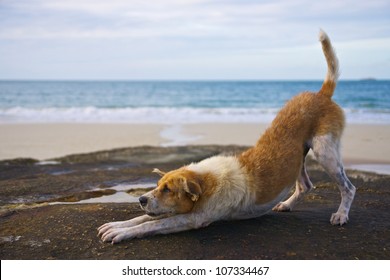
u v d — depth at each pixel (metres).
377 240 2.29
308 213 2.62
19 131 6.99
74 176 3.68
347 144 5.54
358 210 2.68
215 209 2.34
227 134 6.55
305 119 2.46
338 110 2.51
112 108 12.38
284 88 28.84
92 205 2.74
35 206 2.85
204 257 2.17
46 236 2.38
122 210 2.63
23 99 17.62
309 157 4.57
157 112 10.82
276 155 2.42
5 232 2.43
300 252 2.20
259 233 2.35
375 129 7.02
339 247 2.23
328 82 2.55
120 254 2.21
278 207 2.65
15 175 3.87
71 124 8.05
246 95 20.86
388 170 4.03
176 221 2.33
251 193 2.37
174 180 2.32
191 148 5.09
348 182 2.48
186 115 10.10
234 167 2.40
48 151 5.22
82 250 2.26
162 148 5.12
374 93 18.73
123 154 4.81
